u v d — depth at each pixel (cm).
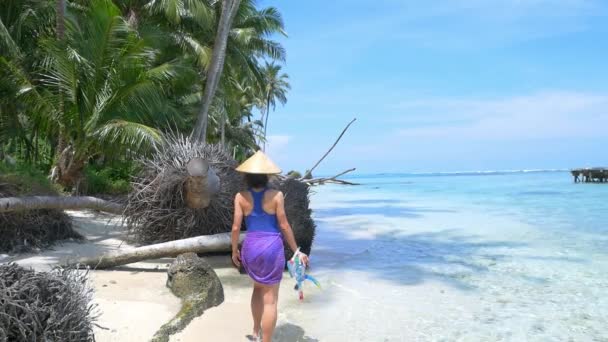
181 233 816
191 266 552
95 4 1251
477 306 569
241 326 465
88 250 788
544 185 4906
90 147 1395
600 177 5300
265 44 2700
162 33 1739
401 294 623
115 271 670
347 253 943
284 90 5062
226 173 857
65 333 291
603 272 755
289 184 860
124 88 1296
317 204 2577
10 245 743
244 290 608
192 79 1900
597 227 1330
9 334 267
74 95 1294
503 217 1645
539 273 754
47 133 1437
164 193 813
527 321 514
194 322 465
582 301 591
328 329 479
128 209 843
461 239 1138
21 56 1350
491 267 801
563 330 484
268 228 408
